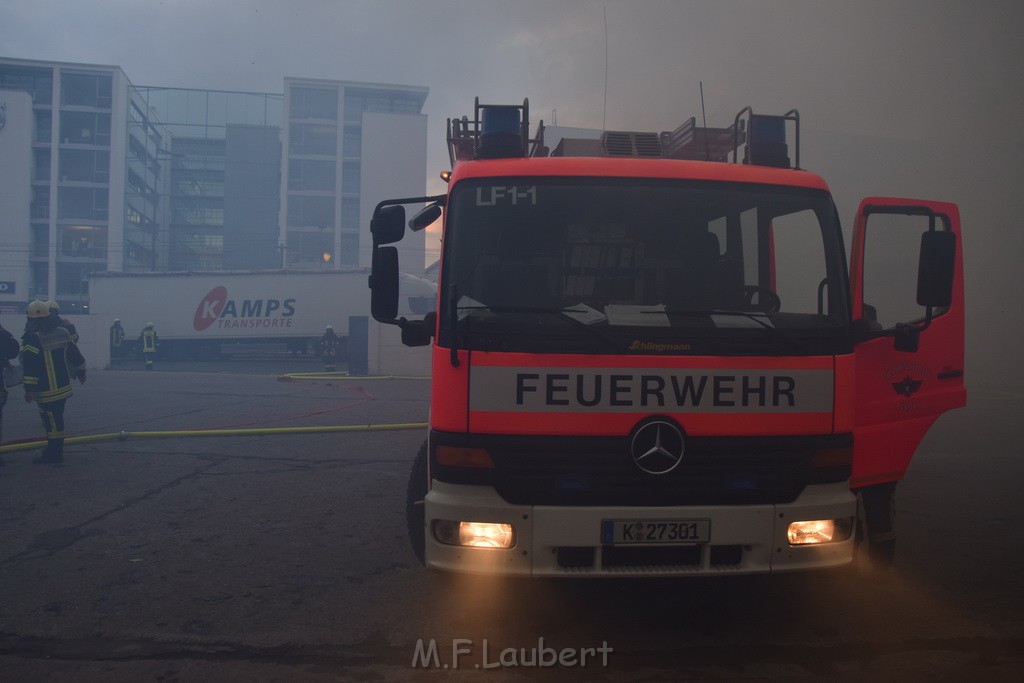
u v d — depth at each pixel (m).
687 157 5.23
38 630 3.97
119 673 3.51
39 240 55.12
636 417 3.52
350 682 3.42
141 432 10.45
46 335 8.38
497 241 3.80
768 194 3.98
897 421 4.39
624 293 3.78
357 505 6.60
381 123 61.53
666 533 3.50
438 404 3.57
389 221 4.09
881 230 4.41
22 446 9.02
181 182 67.62
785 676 3.46
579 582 4.67
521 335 3.53
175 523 6.00
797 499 3.64
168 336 36.09
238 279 36.09
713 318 3.68
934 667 3.56
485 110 4.26
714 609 4.27
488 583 4.65
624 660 3.63
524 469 3.50
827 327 3.73
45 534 5.68
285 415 13.20
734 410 3.57
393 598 4.43
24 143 53.91
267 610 4.25
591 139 4.98
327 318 35.91
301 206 62.12
